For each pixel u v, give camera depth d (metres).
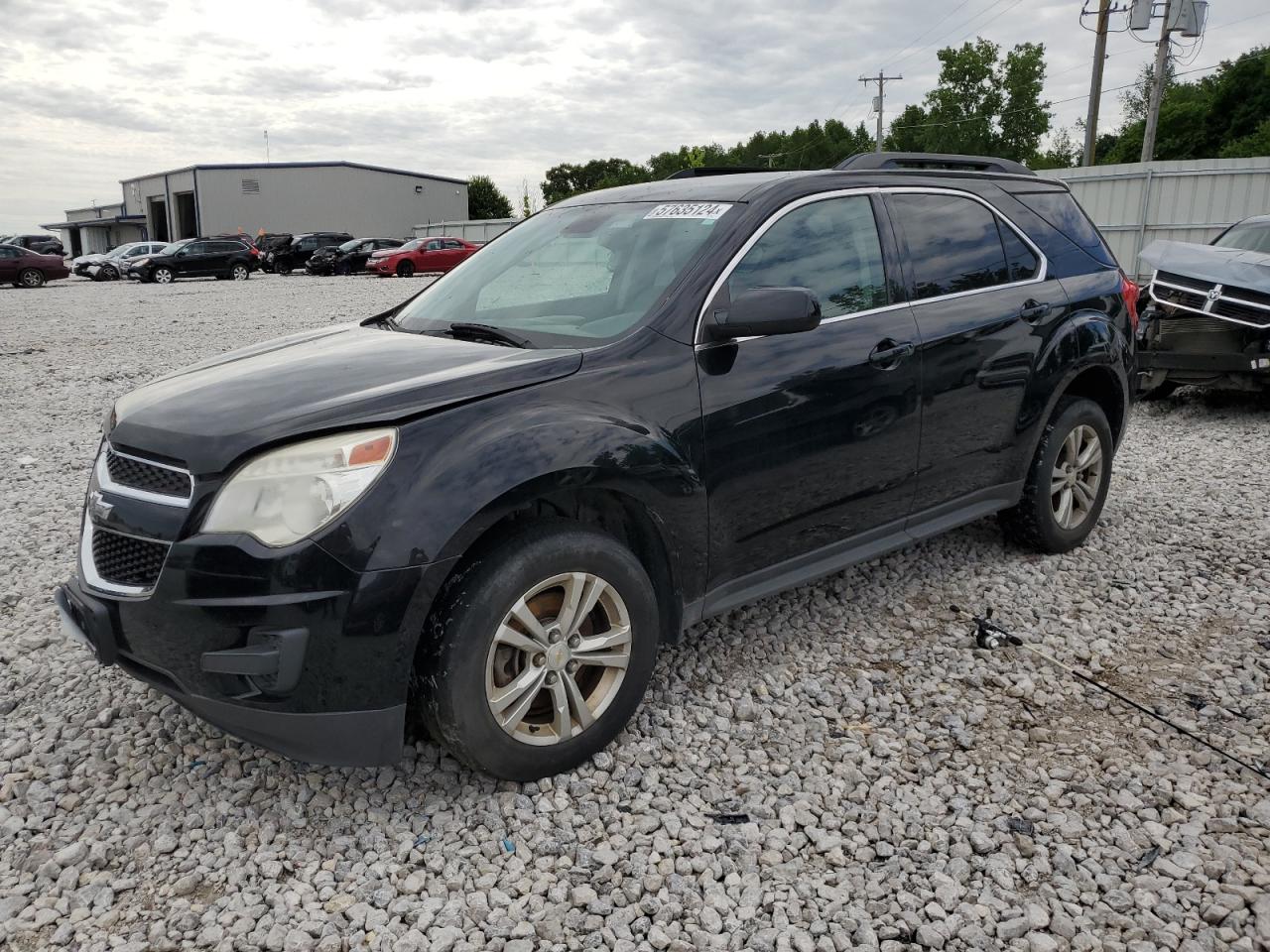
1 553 4.94
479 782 2.88
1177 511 5.43
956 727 3.18
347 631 2.45
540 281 3.59
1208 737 3.13
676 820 2.72
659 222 3.53
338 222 58.41
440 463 2.56
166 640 2.55
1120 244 22.34
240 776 2.95
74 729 3.23
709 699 3.38
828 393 3.39
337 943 2.29
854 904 2.41
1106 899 2.41
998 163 4.56
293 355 3.27
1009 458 4.25
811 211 3.55
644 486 2.89
